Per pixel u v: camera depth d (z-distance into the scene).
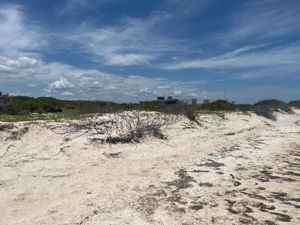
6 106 21.95
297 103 60.22
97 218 8.34
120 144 16.03
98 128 17.00
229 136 22.08
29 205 9.28
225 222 8.37
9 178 10.97
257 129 27.22
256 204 9.61
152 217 8.45
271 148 18.45
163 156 15.35
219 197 10.03
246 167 13.72
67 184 11.02
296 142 21.11
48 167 12.31
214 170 13.00
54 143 14.47
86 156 13.91
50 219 8.31
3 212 8.74
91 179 11.62
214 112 29.50
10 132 14.41
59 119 17.83
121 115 18.97
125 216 8.47
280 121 37.56
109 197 9.80
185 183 11.19
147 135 17.95
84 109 21.69
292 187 11.35
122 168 13.12
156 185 10.94
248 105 38.09
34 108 25.70
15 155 12.86
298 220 8.67
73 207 9.08
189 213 8.78
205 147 17.88
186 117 23.62
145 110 23.12
